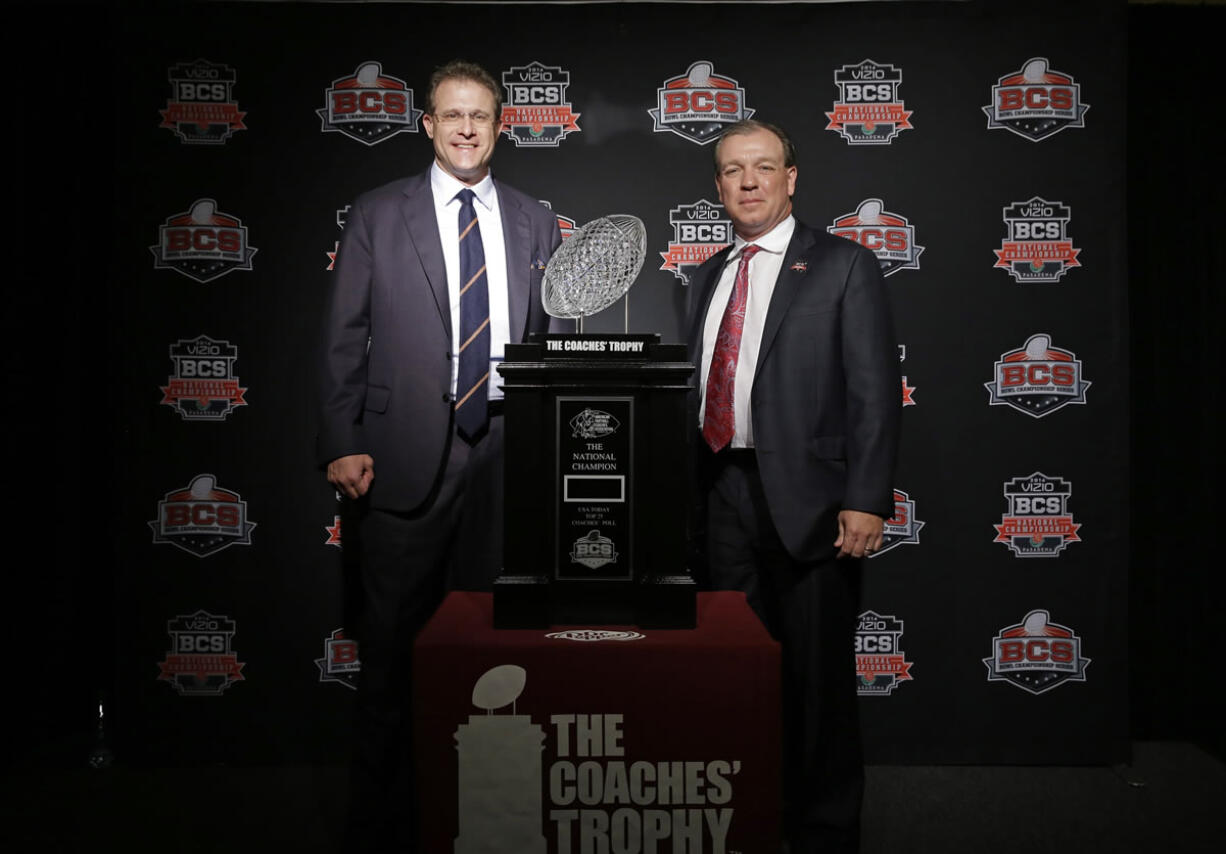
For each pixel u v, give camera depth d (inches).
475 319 91.2
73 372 117.4
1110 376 113.0
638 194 113.2
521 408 64.7
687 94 112.6
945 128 112.6
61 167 117.3
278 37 111.9
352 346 90.4
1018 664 114.0
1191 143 117.8
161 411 113.1
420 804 59.2
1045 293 113.0
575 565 64.9
